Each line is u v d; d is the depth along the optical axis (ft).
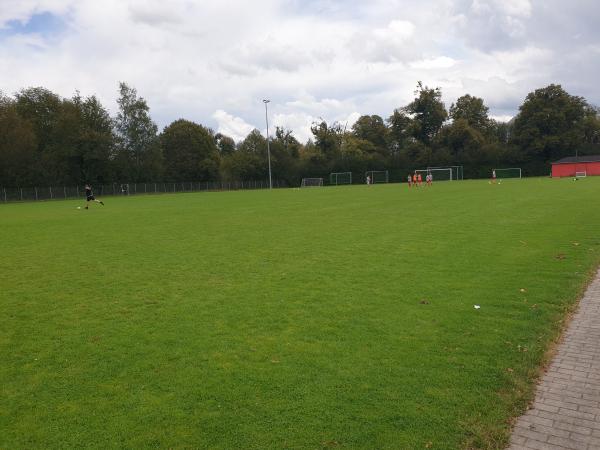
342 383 16.29
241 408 14.88
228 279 32.24
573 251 37.32
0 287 31.76
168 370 17.87
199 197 173.17
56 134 241.55
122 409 15.07
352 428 13.60
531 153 286.46
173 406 15.14
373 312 23.95
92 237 56.95
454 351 18.75
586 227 49.73
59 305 27.12
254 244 47.29
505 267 32.86
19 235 61.05
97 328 22.94
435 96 332.39
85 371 18.04
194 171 300.81
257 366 17.93
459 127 307.37
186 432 13.65
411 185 199.62
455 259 36.17
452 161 299.99
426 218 65.05
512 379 16.22
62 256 43.52
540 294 26.08
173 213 91.66
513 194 107.76
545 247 39.50
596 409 14.42
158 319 24.00
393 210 80.18
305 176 323.98
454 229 52.54
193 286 30.58
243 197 156.76
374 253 39.99
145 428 13.92
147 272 35.32
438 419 13.92
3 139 212.02
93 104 262.06
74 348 20.43
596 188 119.96
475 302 25.09
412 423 13.74
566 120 284.61
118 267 37.50
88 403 15.55
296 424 13.88
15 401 15.84
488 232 49.16
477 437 13.04
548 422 13.82
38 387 16.81
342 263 36.29
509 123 377.09
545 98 287.48
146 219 79.66
